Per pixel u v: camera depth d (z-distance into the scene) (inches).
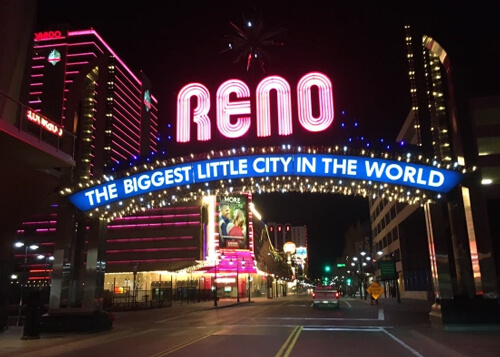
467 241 720.3
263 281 4744.1
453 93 745.6
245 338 685.3
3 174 724.7
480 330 690.8
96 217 800.9
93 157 817.5
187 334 767.7
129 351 568.4
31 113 695.7
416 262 2549.2
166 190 771.4
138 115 4483.3
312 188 754.2
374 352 534.3
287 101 763.4
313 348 568.1
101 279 805.9
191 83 800.9
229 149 760.3
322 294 1562.5
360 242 4131.4
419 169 720.3
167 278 3629.4
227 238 3686.0
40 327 753.6
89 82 858.1
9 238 852.0
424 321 973.8
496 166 1659.7
